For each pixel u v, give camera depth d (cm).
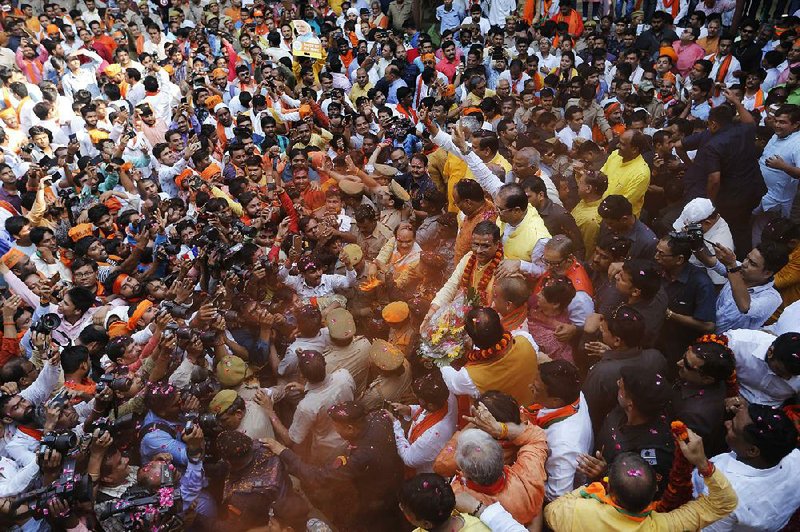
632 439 337
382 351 455
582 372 449
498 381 370
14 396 423
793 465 312
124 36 1491
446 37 1343
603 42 1291
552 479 338
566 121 880
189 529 359
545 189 559
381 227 652
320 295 570
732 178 640
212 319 458
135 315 555
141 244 638
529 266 473
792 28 1070
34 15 1562
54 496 331
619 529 285
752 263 443
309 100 1004
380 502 390
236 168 868
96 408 413
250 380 454
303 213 698
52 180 834
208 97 1098
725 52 1120
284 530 363
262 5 1576
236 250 571
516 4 1539
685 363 368
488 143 607
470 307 425
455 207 652
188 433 362
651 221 708
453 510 302
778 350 371
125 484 391
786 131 617
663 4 1404
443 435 380
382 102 1044
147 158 989
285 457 391
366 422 399
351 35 1518
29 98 1075
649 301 430
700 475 290
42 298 584
